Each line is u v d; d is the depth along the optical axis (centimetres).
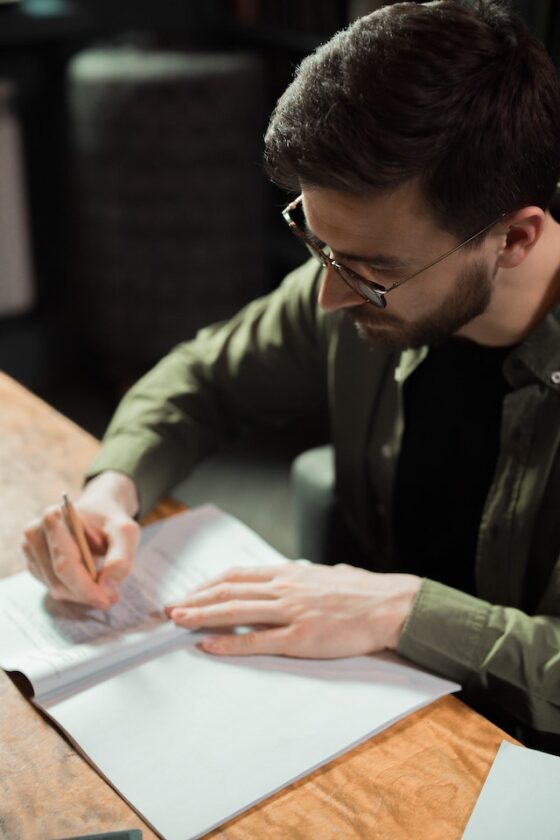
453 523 136
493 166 94
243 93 311
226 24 337
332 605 107
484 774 92
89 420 317
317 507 155
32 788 90
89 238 328
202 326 337
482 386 128
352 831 86
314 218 100
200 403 148
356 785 91
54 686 100
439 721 98
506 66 93
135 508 130
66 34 323
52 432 145
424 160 91
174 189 316
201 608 109
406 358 131
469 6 97
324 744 94
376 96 89
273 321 149
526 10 173
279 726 96
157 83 301
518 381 120
